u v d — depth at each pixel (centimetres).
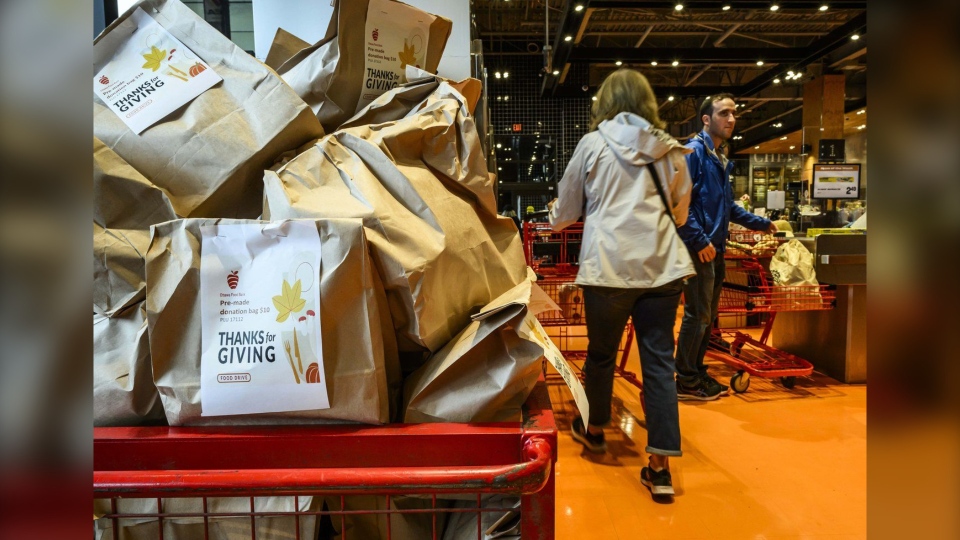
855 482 193
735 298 319
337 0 100
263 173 87
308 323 73
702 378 285
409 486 67
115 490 66
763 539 161
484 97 213
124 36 89
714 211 269
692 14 702
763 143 1420
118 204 82
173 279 74
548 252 384
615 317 186
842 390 290
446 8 158
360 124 100
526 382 81
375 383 76
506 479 67
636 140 172
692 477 198
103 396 78
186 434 75
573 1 529
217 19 220
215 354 74
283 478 67
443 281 81
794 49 711
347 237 72
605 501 183
